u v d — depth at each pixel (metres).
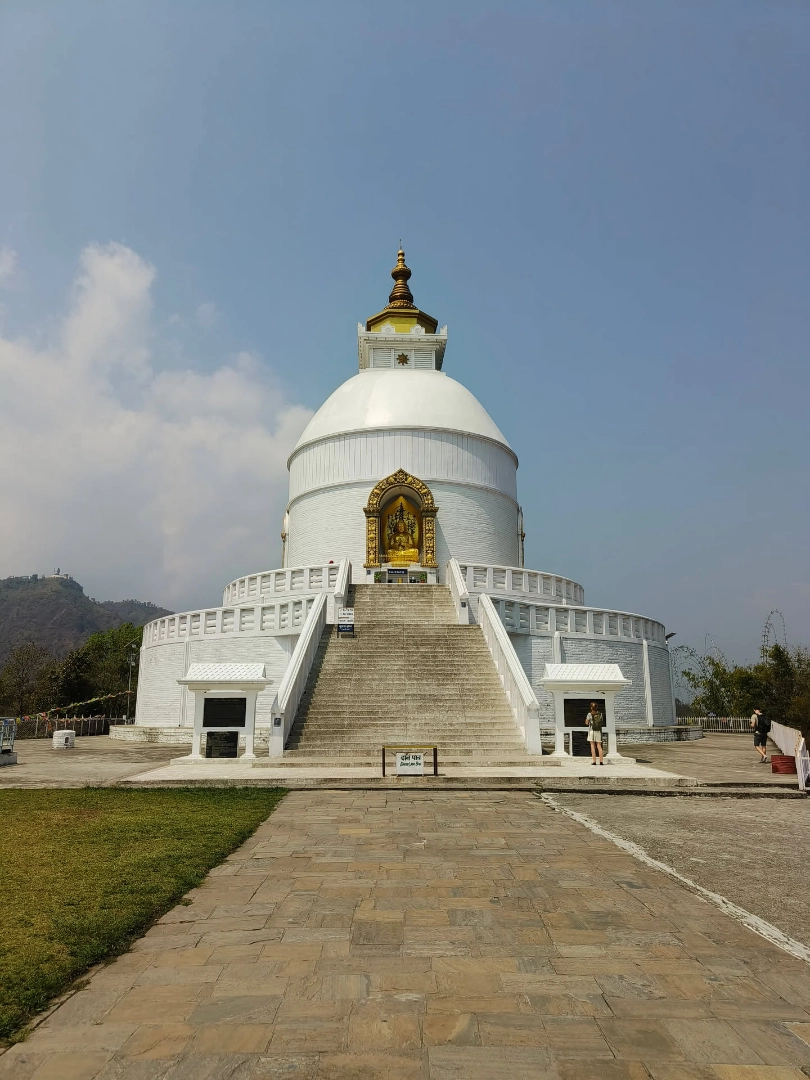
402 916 6.95
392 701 22.39
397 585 31.14
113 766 19.48
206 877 8.29
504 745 20.28
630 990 5.37
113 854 9.17
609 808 13.27
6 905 7.12
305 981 5.48
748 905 7.44
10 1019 4.82
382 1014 4.96
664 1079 4.20
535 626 29.73
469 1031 4.74
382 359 45.56
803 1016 4.99
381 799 13.88
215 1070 4.27
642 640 32.72
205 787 15.14
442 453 39.22
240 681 19.66
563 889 7.88
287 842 10.09
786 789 15.62
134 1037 4.66
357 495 38.78
